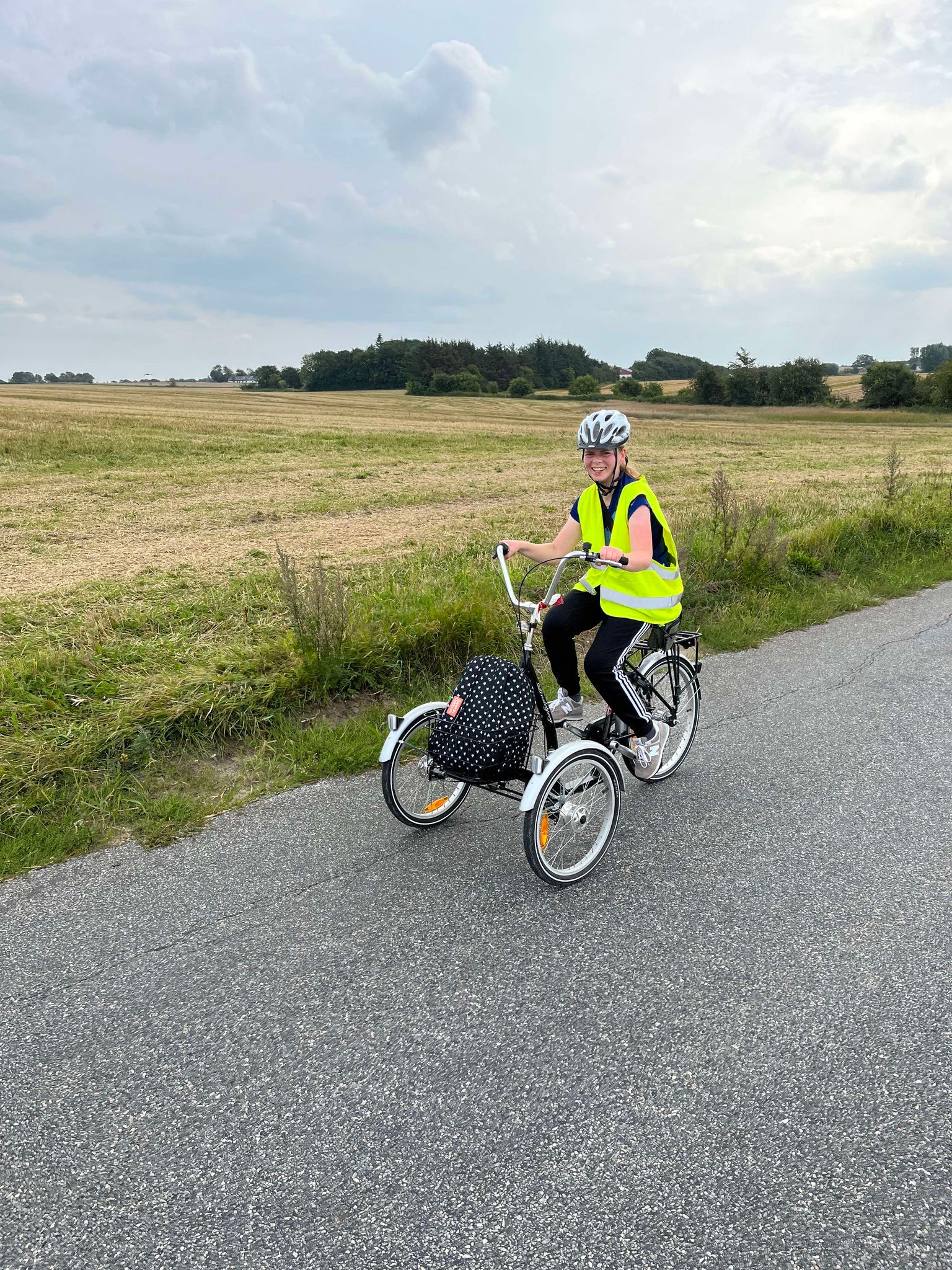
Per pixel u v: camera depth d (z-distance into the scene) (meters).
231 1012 2.78
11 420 32.34
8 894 3.42
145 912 3.31
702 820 4.13
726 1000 2.84
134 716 4.70
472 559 9.91
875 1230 2.02
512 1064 2.56
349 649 5.56
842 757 4.88
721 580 8.48
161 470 20.92
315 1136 2.30
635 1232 2.01
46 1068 2.54
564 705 4.05
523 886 3.54
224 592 8.21
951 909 3.37
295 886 3.51
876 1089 2.45
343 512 15.05
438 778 3.71
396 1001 2.83
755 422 63.56
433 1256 1.96
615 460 3.61
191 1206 2.09
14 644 6.37
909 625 7.76
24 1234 2.01
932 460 29.91
